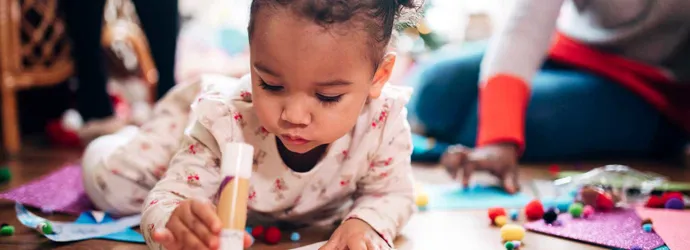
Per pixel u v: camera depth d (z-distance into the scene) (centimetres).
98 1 206
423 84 188
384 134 95
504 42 142
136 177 111
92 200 114
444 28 298
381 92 94
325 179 95
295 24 73
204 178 89
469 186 138
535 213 109
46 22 199
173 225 70
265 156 92
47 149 198
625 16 168
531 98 178
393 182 98
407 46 280
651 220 102
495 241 98
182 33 316
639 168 170
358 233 87
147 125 117
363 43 76
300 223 105
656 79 178
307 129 76
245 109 91
